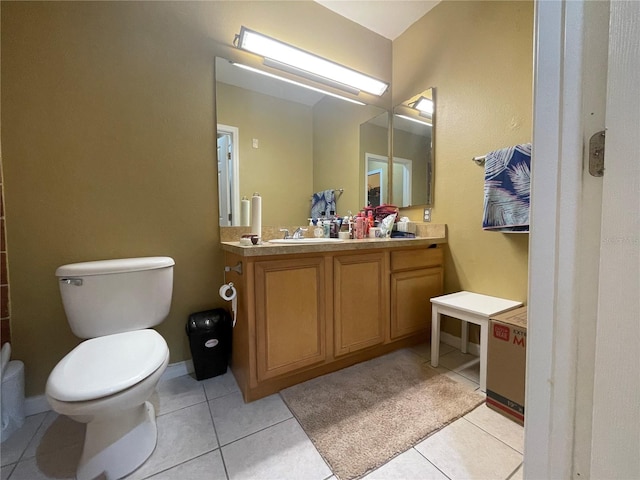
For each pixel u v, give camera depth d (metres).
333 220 2.19
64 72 1.36
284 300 1.42
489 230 1.63
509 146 1.67
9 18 1.26
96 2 1.42
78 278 1.23
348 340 1.65
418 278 1.93
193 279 1.71
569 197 0.56
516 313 1.44
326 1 2.05
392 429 1.19
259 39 1.76
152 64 1.55
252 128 1.88
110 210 1.48
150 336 1.24
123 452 1.02
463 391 1.46
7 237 1.29
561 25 0.56
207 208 1.73
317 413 1.30
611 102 0.50
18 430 1.23
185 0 1.63
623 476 0.51
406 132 2.32
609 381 0.52
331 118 2.19
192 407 1.36
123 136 1.49
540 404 0.63
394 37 2.42
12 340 1.31
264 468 1.02
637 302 0.48
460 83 1.92
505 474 0.98
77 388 0.87
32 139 1.31
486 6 1.76
